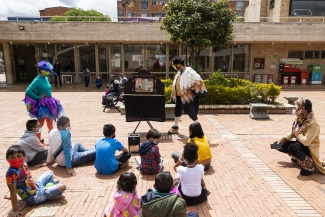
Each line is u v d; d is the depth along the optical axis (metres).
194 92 6.30
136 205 2.78
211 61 18.78
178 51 18.53
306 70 19.20
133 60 18.75
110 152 4.39
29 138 4.71
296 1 20.28
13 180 3.19
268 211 3.37
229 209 3.42
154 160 4.32
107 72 18.86
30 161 4.73
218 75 10.73
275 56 19.03
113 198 2.80
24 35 16.77
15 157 3.20
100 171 4.42
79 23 16.86
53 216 3.24
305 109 4.32
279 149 4.80
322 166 4.43
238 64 18.91
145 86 6.12
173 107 8.42
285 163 4.91
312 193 3.80
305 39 17.16
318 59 19.25
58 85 18.27
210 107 9.31
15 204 3.24
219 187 4.00
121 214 2.75
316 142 4.33
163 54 18.69
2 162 4.96
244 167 4.73
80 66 18.83
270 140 6.28
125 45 18.56
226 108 9.33
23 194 3.39
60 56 18.66
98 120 8.44
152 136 4.35
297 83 19.41
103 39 17.09
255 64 19.08
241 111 9.37
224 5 11.00
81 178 4.30
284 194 3.79
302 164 4.38
